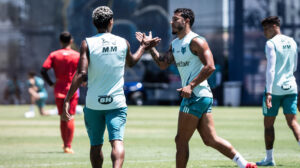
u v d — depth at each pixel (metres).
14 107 121.12
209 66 23.27
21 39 145.50
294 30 128.38
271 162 31.14
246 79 131.38
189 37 24.09
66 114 23.77
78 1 143.12
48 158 35.47
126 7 138.12
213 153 37.34
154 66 133.25
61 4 144.62
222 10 134.25
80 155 37.19
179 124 24.28
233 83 124.62
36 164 32.44
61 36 38.88
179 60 24.53
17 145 43.84
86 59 23.44
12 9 145.88
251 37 131.50
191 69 24.17
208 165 31.16
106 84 23.59
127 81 135.38
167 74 132.62
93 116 23.97
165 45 137.62
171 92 132.00
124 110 23.86
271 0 129.88
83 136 51.41
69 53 38.81
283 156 35.75
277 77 30.77
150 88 132.00
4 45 145.12
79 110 87.69
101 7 24.30
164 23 138.50
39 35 145.50
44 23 145.38
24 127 61.91
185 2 137.50
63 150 40.03
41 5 145.62
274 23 31.12
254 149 39.81
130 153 37.81
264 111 31.19
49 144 44.56
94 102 23.64
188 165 31.19
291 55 31.05
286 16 129.00
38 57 145.12
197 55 24.00
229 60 132.50
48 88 143.50
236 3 132.50
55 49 145.00
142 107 115.69
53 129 59.16
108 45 23.62
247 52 131.62
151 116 81.38
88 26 142.12
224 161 33.00
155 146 42.34
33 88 84.00
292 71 31.20
